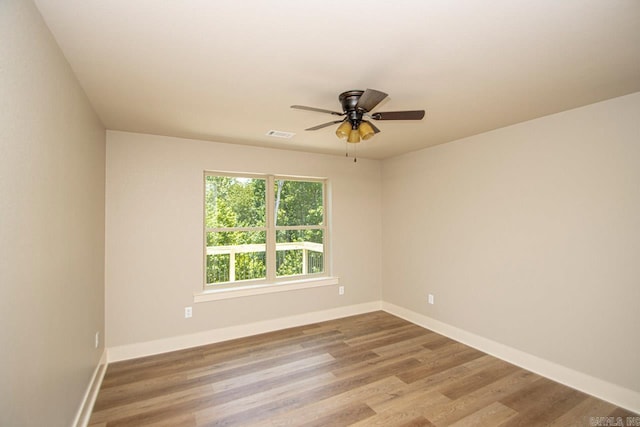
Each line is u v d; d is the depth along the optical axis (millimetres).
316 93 2275
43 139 1428
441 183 3832
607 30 1526
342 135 2184
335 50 1702
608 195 2412
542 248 2824
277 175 4137
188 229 3492
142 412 2264
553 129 2746
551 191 2762
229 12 1369
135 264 3225
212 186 3791
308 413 2258
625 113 2330
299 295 4145
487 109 2629
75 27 1472
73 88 1918
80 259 2092
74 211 1942
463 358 3150
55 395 1587
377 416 2225
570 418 2203
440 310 3842
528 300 2928
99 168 2773
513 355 3043
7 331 1096
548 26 1492
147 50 1686
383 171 4773
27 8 1244
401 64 1864
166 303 3359
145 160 3297
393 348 3395
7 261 1093
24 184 1232
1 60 1049
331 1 1299
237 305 3730
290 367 2953
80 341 2084
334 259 4445
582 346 2553
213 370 2898
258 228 4035
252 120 2857
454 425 2129
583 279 2551
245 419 2191
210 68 1894
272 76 2004
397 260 4516
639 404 2244
